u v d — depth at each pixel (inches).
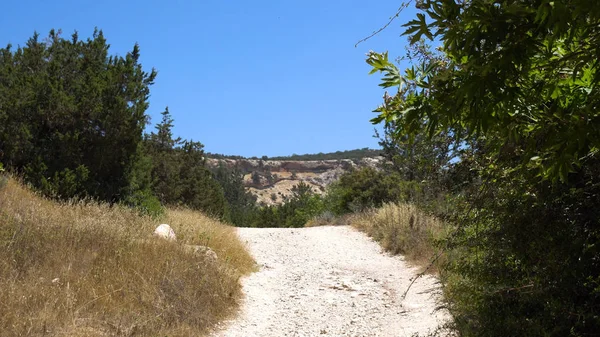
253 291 379.9
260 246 590.6
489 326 171.0
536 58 96.6
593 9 75.7
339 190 1067.9
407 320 303.3
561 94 111.3
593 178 148.1
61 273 277.1
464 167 183.3
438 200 206.1
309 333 291.6
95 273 288.0
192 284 310.2
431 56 168.9
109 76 544.4
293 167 4724.4
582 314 140.0
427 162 192.4
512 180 156.3
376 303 360.5
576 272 146.6
